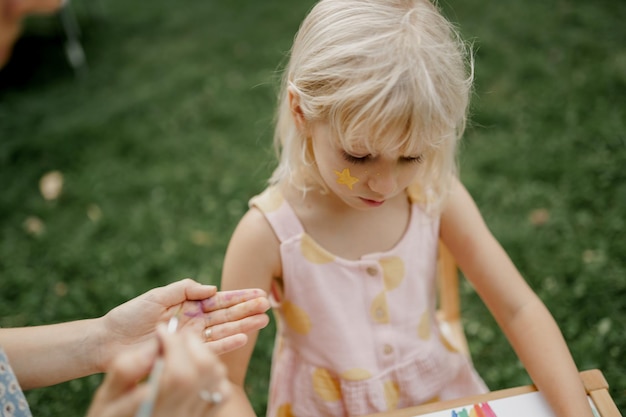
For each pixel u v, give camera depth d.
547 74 3.54
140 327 1.13
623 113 3.16
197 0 5.16
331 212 1.30
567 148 3.01
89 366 1.14
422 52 1.04
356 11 1.08
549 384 1.17
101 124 3.61
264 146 3.32
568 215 2.66
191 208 2.97
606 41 3.77
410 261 1.35
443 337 1.50
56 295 2.57
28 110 3.86
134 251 2.74
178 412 0.69
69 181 3.21
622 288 2.30
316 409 1.36
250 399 2.12
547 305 2.29
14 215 3.02
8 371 0.98
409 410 1.11
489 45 3.85
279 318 1.43
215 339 1.12
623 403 1.93
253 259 1.28
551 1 4.30
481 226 1.39
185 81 3.94
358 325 1.33
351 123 1.03
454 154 1.35
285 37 4.34
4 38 0.83
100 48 4.51
